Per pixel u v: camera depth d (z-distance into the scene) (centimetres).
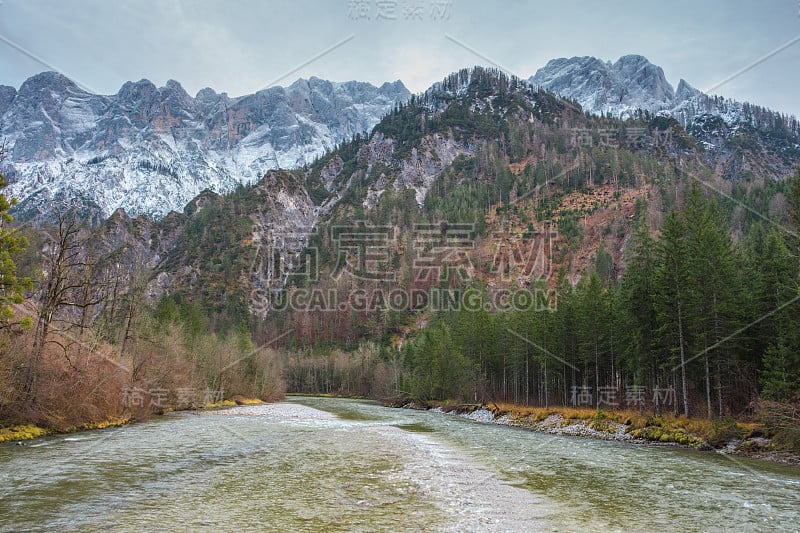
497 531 1586
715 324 4572
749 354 4912
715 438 3706
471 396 8800
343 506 1825
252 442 3512
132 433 3762
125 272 6069
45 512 1653
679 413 5006
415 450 3391
